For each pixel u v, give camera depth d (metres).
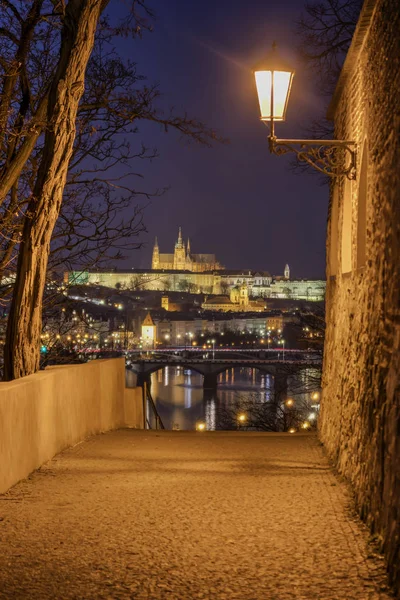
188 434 16.84
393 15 7.97
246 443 14.70
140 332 165.25
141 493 8.81
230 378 150.38
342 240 13.11
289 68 11.09
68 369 13.32
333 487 9.16
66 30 12.55
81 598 5.19
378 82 8.89
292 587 5.38
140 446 13.92
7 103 13.71
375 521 6.78
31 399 10.53
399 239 7.02
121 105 17.05
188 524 7.23
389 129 7.95
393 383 6.66
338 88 13.11
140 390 21.00
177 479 9.84
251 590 5.32
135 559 6.09
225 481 9.65
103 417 16.75
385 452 6.70
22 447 9.98
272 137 11.18
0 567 5.91
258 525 7.16
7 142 14.22
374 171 8.95
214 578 5.59
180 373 165.25
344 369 11.40
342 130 13.20
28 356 13.09
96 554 6.24
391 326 7.28
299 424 36.84
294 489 9.02
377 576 5.61
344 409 10.77
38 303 13.16
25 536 6.86
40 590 5.36
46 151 12.77
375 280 8.62
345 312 11.96
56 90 12.59
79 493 8.88
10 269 17.86
